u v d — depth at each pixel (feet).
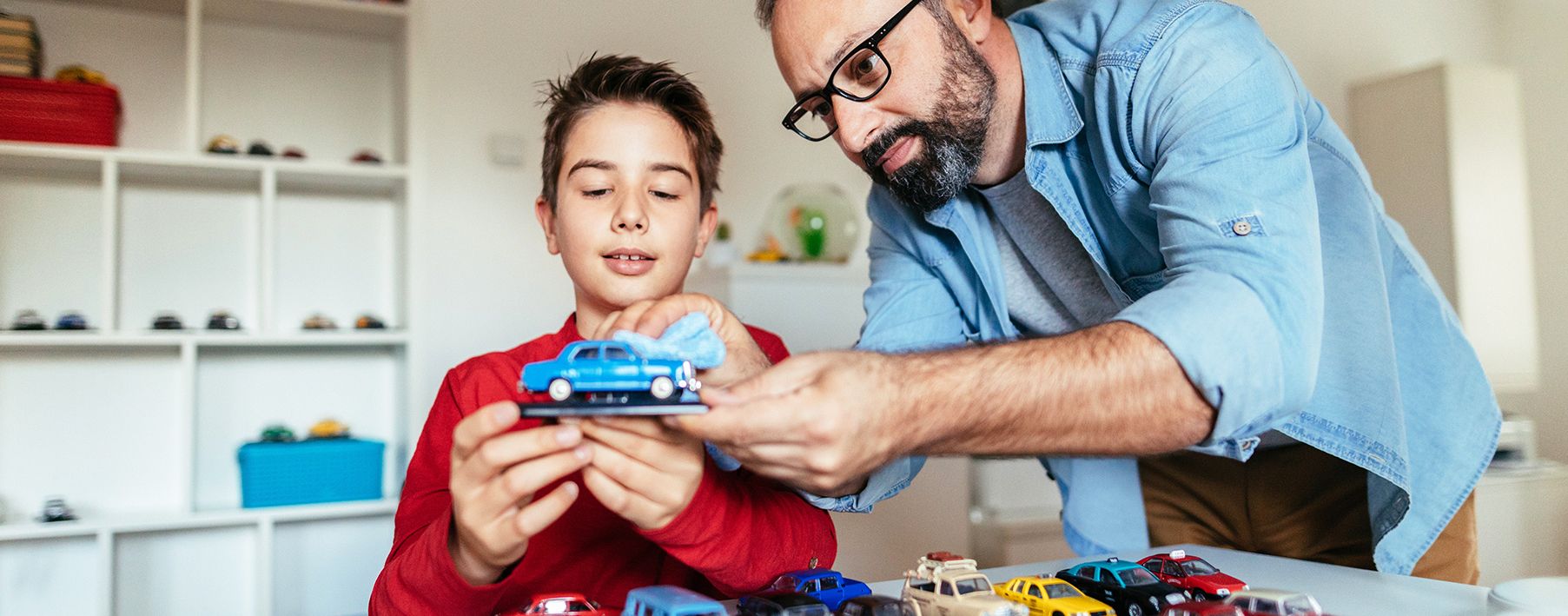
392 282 8.33
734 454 2.07
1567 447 10.27
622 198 3.35
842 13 2.92
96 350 7.59
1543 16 10.93
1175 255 2.60
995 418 2.10
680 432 2.16
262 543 7.11
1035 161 3.30
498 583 2.31
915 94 2.98
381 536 7.98
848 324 7.79
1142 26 2.88
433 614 2.36
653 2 8.75
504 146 8.18
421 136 7.73
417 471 3.12
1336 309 3.26
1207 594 2.50
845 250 8.05
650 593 2.22
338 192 8.21
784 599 2.21
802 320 7.61
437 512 2.86
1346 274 3.26
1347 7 10.77
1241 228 2.45
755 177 9.02
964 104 3.07
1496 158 9.42
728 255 8.11
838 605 2.37
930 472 7.98
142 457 7.66
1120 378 2.16
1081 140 3.30
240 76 7.95
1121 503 4.29
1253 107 2.58
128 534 7.47
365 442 7.55
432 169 8.03
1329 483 3.70
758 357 2.64
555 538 3.03
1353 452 3.18
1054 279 3.80
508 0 8.31
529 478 2.04
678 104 3.61
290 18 7.82
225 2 7.46
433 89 8.05
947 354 2.17
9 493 7.32
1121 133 2.98
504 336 8.18
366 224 8.29
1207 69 2.67
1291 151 2.57
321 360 8.09
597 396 2.09
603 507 3.06
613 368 2.07
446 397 3.30
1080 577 2.68
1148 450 2.31
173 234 7.77
